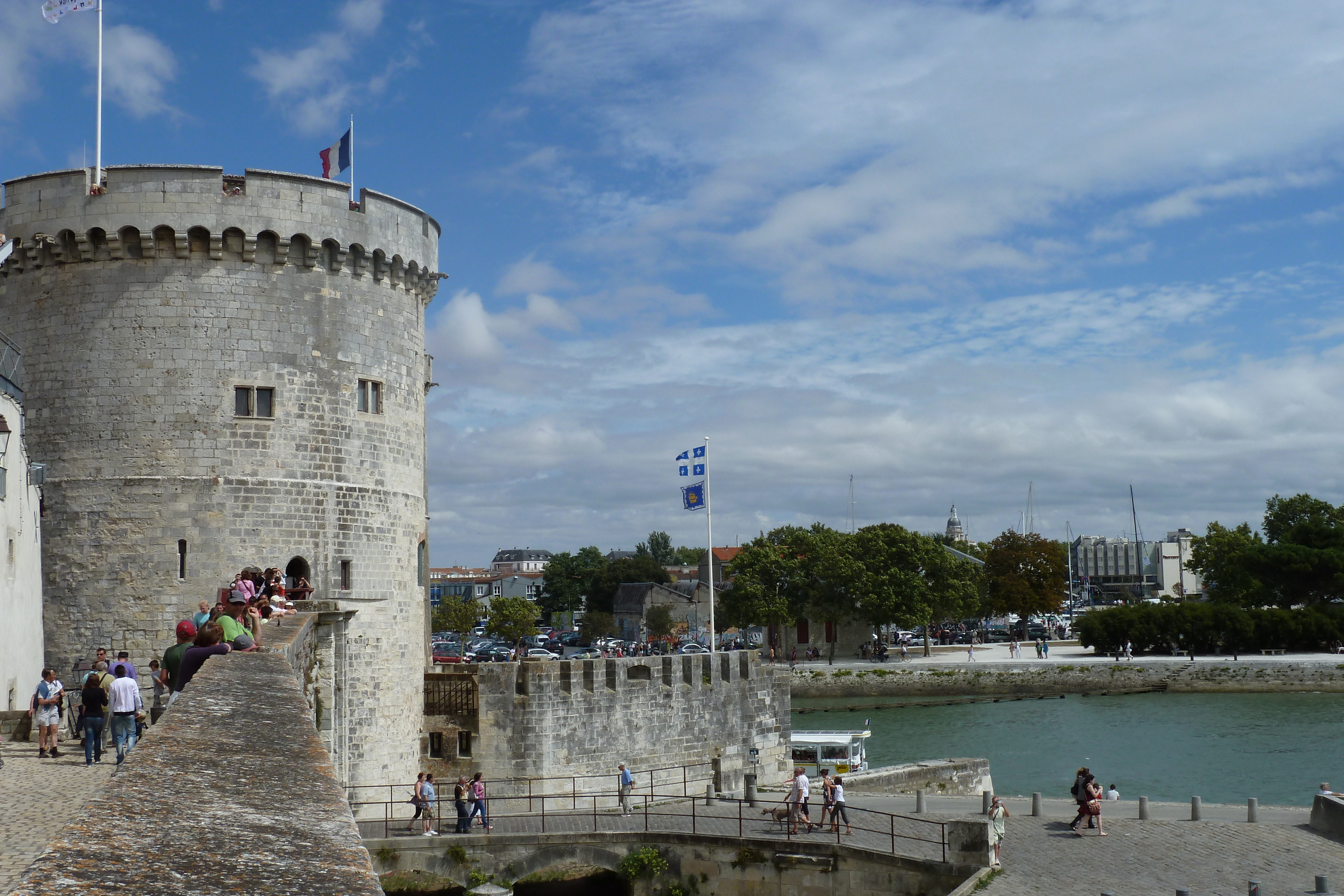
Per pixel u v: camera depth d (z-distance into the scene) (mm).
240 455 43969
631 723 58438
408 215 49094
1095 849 44688
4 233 44188
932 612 132750
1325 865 42156
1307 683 119188
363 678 46812
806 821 46500
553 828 46906
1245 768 74688
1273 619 135000
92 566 43000
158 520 43062
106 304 43531
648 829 46750
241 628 19375
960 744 86250
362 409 47312
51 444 43688
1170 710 105500
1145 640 135625
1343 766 74938
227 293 44062
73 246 43594
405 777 48844
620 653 123688
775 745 66375
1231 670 120938
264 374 44469
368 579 47094
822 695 120250
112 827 5047
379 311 48062
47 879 4188
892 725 97500
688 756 60938
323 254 45844
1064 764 77375
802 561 129625
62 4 43500
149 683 42469
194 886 4301
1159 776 72562
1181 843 45688
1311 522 156125
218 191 43656
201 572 43125
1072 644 161625
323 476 45656
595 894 47531
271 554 44250
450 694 53844
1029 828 48594
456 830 46188
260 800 5918
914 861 41281
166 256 43656
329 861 4887
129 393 43344
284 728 8391
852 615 132875
